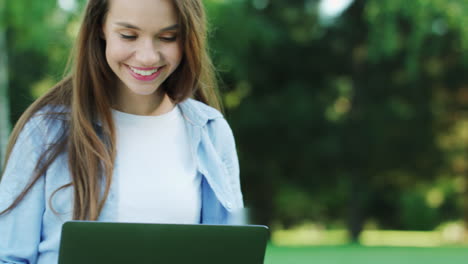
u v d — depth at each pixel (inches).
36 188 67.9
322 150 613.3
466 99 608.1
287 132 612.1
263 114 597.6
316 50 600.7
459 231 735.1
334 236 800.3
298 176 655.8
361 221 649.6
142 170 72.3
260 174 650.2
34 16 386.9
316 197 717.9
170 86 75.2
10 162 68.5
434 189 711.7
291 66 604.7
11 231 67.2
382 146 616.7
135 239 58.5
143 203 71.4
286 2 583.2
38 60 507.5
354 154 617.6
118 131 72.7
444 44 527.2
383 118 600.4
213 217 76.9
